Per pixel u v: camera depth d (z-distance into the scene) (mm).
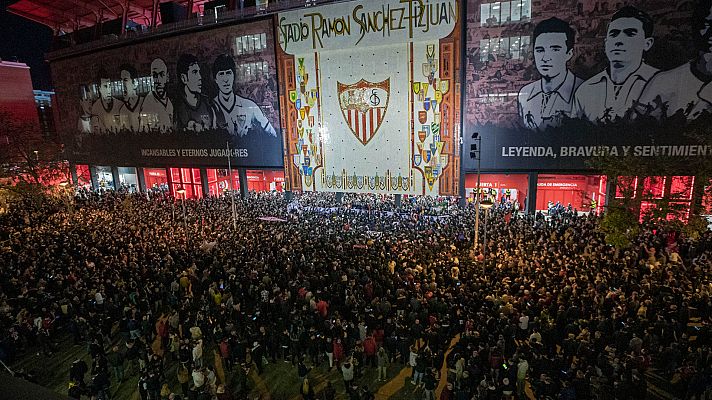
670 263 21562
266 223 34500
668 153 32406
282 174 53250
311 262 23750
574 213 34719
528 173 36969
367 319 17047
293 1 41688
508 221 31875
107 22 57562
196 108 49000
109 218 38844
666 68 31406
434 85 38188
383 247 26406
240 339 17391
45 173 49281
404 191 41500
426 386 13719
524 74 35125
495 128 36969
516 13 34438
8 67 64562
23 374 15867
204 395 13383
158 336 19719
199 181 53219
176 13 50656
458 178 39031
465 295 18188
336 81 41812
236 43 45219
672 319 15805
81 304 19859
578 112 34188
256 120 46156
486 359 14375
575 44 33312
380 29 39000
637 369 13281
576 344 14617
